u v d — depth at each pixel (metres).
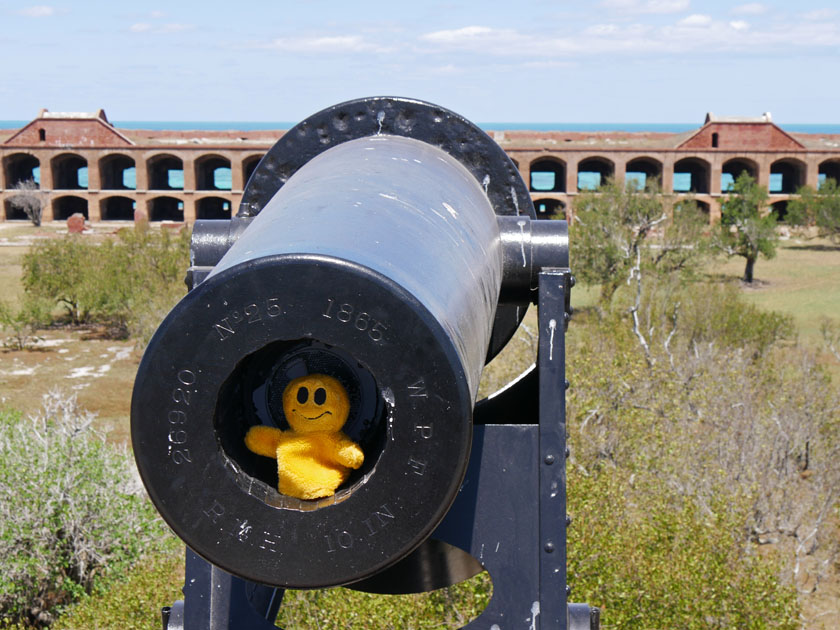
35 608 13.46
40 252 35.50
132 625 10.81
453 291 2.02
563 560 2.62
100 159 53.16
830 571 14.23
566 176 50.66
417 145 3.21
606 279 31.66
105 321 35.28
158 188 58.19
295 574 1.90
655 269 31.14
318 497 1.92
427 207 2.36
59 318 35.78
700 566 9.56
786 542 14.47
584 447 14.42
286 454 1.93
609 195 34.53
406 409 1.82
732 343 25.14
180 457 1.86
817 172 51.75
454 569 3.17
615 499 10.75
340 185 2.34
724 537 10.11
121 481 14.24
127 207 57.97
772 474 15.52
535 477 2.65
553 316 2.82
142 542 13.62
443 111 3.40
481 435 2.65
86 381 26.81
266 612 3.00
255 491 1.89
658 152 50.53
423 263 1.98
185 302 1.81
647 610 9.30
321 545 1.87
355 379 2.03
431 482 1.84
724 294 28.47
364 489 1.86
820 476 15.80
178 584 11.59
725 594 9.43
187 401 1.84
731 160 53.03
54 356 29.83
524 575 2.64
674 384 16.91
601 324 23.06
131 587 11.63
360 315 1.79
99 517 13.44
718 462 14.27
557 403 2.70
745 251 41.41
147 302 30.89
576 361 16.19
